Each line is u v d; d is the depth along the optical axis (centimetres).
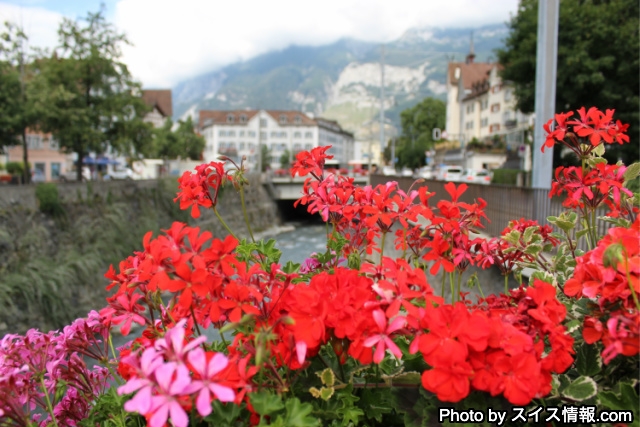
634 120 1919
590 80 1880
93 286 1480
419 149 6856
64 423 164
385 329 119
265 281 144
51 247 1507
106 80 2147
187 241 138
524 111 2344
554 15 872
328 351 158
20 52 2016
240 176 194
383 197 173
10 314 1174
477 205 173
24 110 2030
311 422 108
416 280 126
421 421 128
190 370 125
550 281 165
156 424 97
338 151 11969
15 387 141
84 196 1788
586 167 220
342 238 201
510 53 2259
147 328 148
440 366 109
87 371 166
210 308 133
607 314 131
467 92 6025
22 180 2880
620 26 1941
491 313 138
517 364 109
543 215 757
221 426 116
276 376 124
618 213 199
